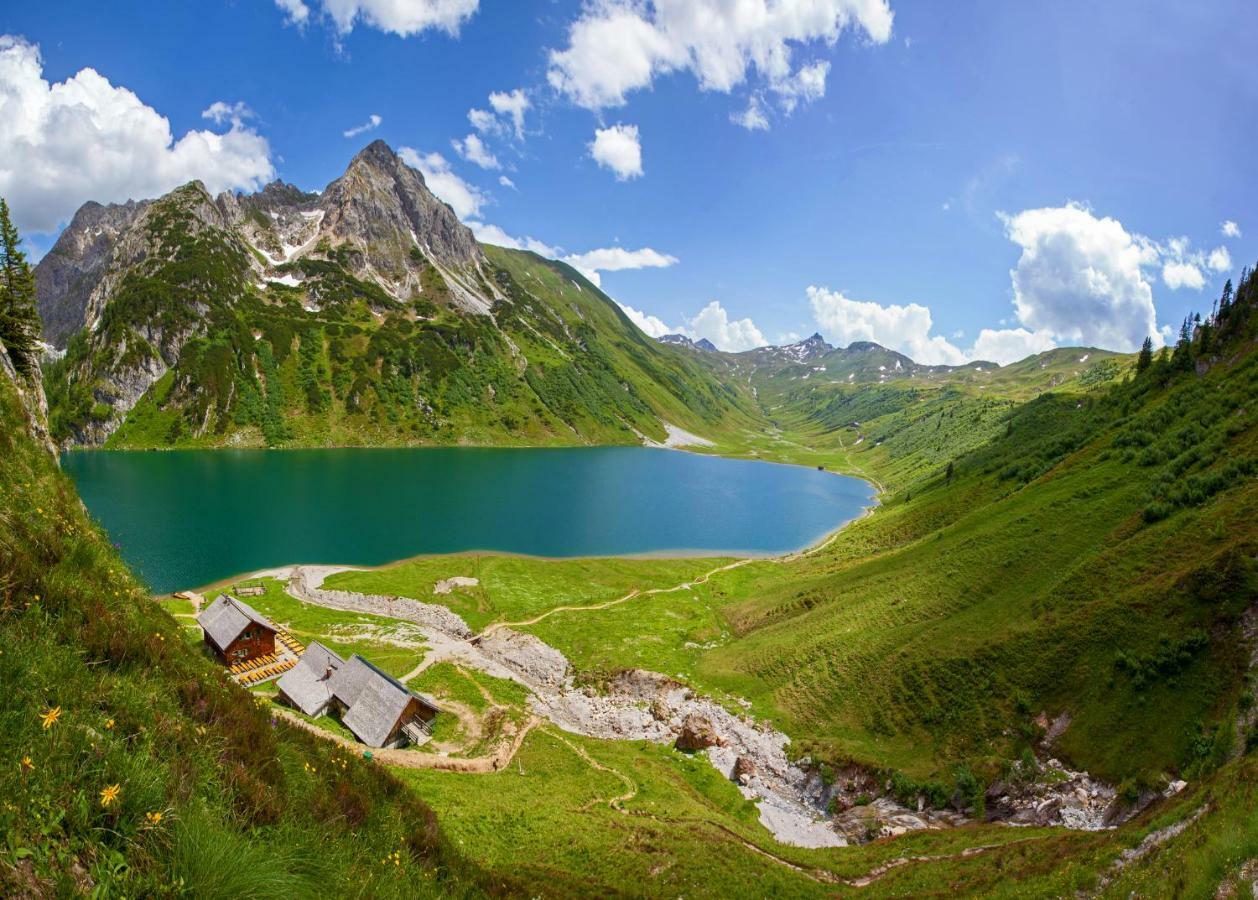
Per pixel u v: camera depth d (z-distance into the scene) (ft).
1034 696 171.12
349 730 172.96
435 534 435.94
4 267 138.72
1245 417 243.81
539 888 92.43
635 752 188.65
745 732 200.23
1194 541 183.32
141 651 43.52
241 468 645.10
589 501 607.37
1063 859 97.86
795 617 285.64
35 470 74.54
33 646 34.86
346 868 41.24
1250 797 68.74
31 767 27.02
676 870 111.14
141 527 398.83
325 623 271.08
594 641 270.05
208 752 39.65
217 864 28.76
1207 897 56.65
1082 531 235.61
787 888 110.83
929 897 101.30
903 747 178.40
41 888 23.32
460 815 120.37
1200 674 148.15
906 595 251.39
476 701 206.08
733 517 590.96
